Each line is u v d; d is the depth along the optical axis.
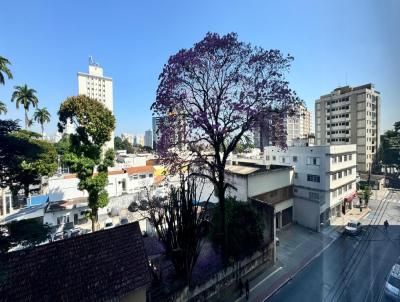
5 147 12.66
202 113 15.47
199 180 20.98
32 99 39.94
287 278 15.51
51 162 22.36
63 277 9.59
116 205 31.11
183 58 15.66
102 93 78.62
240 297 14.23
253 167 26.89
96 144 23.52
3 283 8.78
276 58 15.83
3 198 27.14
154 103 16.55
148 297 11.23
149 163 46.34
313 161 25.05
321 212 23.72
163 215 14.76
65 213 27.61
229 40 15.58
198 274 13.74
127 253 11.23
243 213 17.33
